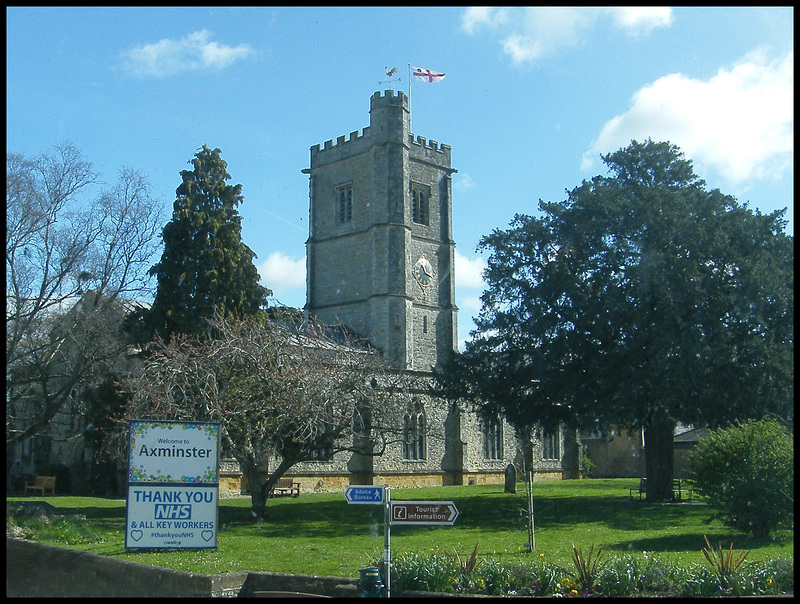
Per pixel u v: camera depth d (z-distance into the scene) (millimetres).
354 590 13008
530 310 32188
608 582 12398
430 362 62188
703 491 20859
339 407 27141
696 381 28188
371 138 62312
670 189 33594
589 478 70500
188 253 36281
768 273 28797
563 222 32625
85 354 29344
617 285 30328
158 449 16938
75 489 43500
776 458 19781
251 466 27375
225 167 38969
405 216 61188
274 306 37438
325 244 64562
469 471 59125
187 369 25953
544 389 31828
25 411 35000
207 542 17047
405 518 12312
